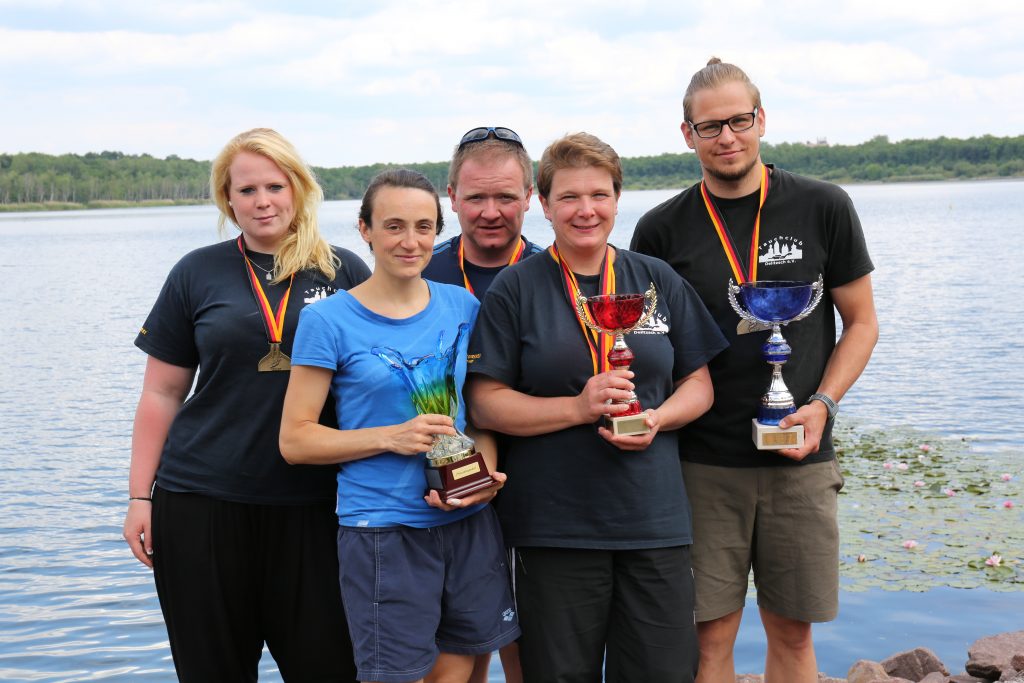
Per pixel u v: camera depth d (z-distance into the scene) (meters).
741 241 3.57
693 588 3.28
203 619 3.36
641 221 3.78
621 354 3.11
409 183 3.10
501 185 3.63
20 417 14.55
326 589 3.38
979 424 12.01
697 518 3.67
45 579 8.09
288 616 3.41
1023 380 14.98
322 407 3.20
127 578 8.11
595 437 3.18
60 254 63.69
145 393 3.51
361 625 3.08
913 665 5.36
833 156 170.25
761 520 3.63
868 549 7.44
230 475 3.31
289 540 3.36
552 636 3.20
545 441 3.21
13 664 6.57
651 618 3.19
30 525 9.52
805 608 3.61
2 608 7.51
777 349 3.41
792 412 3.44
